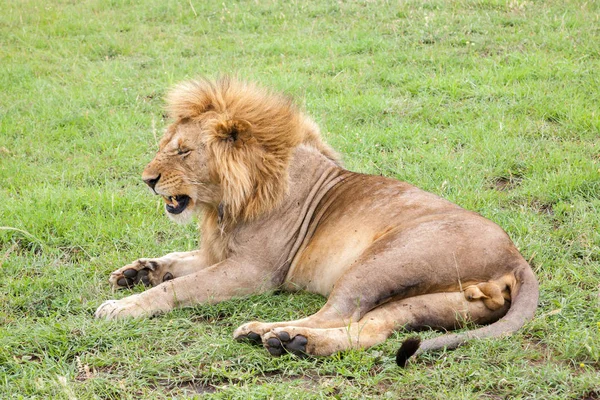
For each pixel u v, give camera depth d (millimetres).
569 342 7398
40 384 7023
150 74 18250
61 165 13516
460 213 8273
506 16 20000
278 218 9180
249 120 8984
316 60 18219
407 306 7789
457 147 13398
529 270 7781
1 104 16516
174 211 9219
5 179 12930
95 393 7020
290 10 22297
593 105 14414
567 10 19922
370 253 7984
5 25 22156
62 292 9258
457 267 7766
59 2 24672
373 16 21062
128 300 8531
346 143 13500
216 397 6809
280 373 7340
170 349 7855
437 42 18688
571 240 10125
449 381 6898
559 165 12148
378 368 7250
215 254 9500
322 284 8883
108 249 10516
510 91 15172
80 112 15852
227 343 7684
